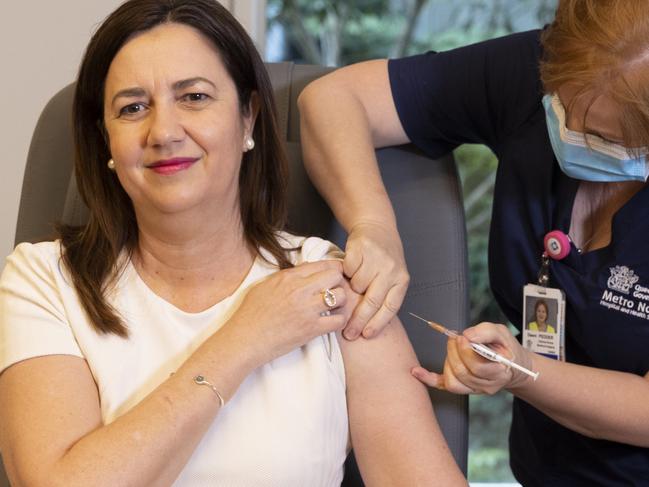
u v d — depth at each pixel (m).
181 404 1.32
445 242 1.81
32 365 1.39
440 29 2.88
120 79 1.38
